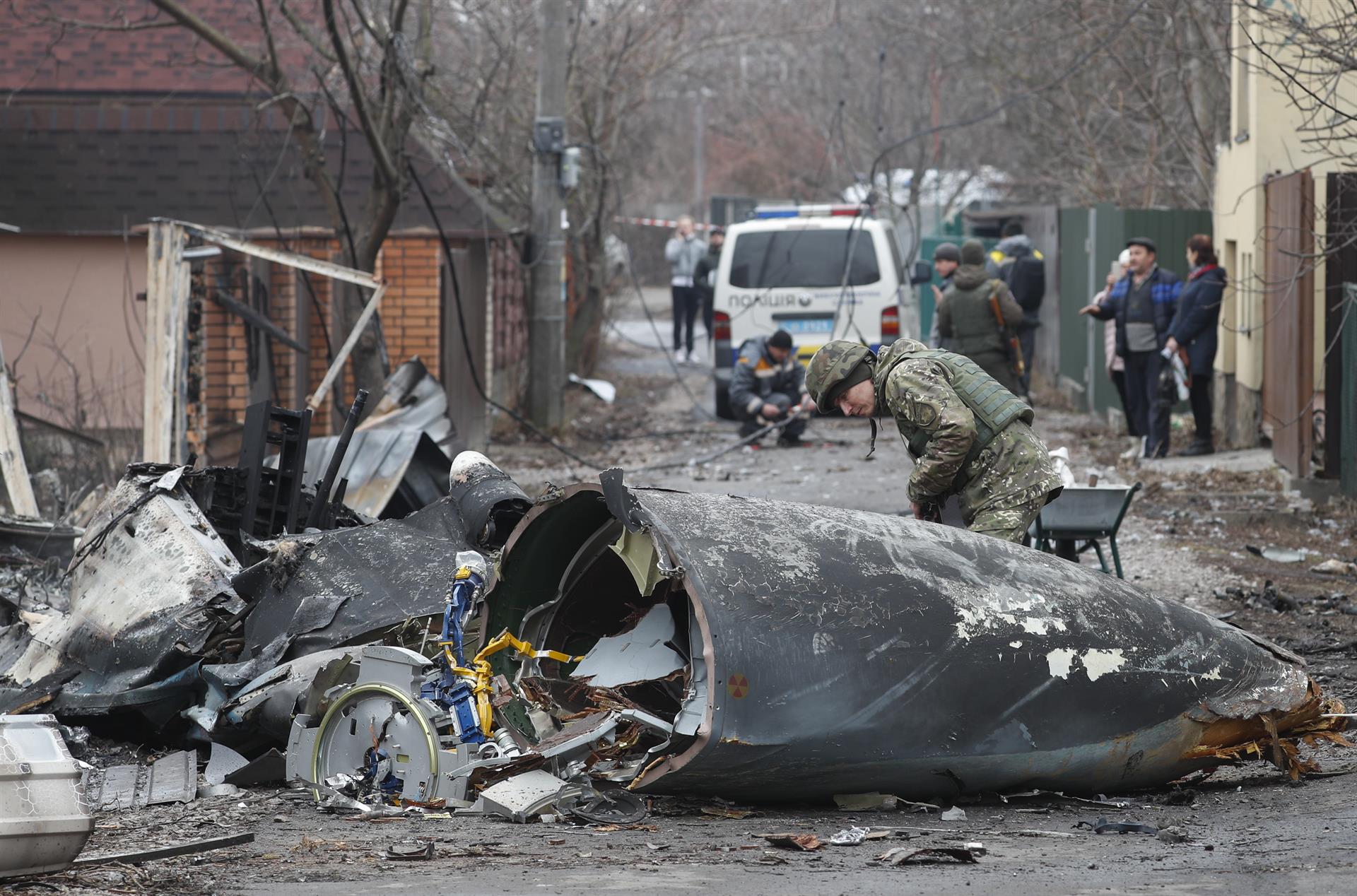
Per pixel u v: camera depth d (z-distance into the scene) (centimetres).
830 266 4300
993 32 5475
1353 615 1933
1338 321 2716
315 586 1380
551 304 4188
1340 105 2934
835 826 1056
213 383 2961
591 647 1268
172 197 3609
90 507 2452
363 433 2131
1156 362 3284
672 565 1051
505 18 4756
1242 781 1234
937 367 1312
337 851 966
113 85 3922
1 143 3653
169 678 1393
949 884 841
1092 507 1731
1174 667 1154
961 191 8081
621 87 5088
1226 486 2877
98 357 3584
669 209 11931
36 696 1444
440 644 1168
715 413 4547
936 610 1087
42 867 848
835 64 8712
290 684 1254
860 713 1043
